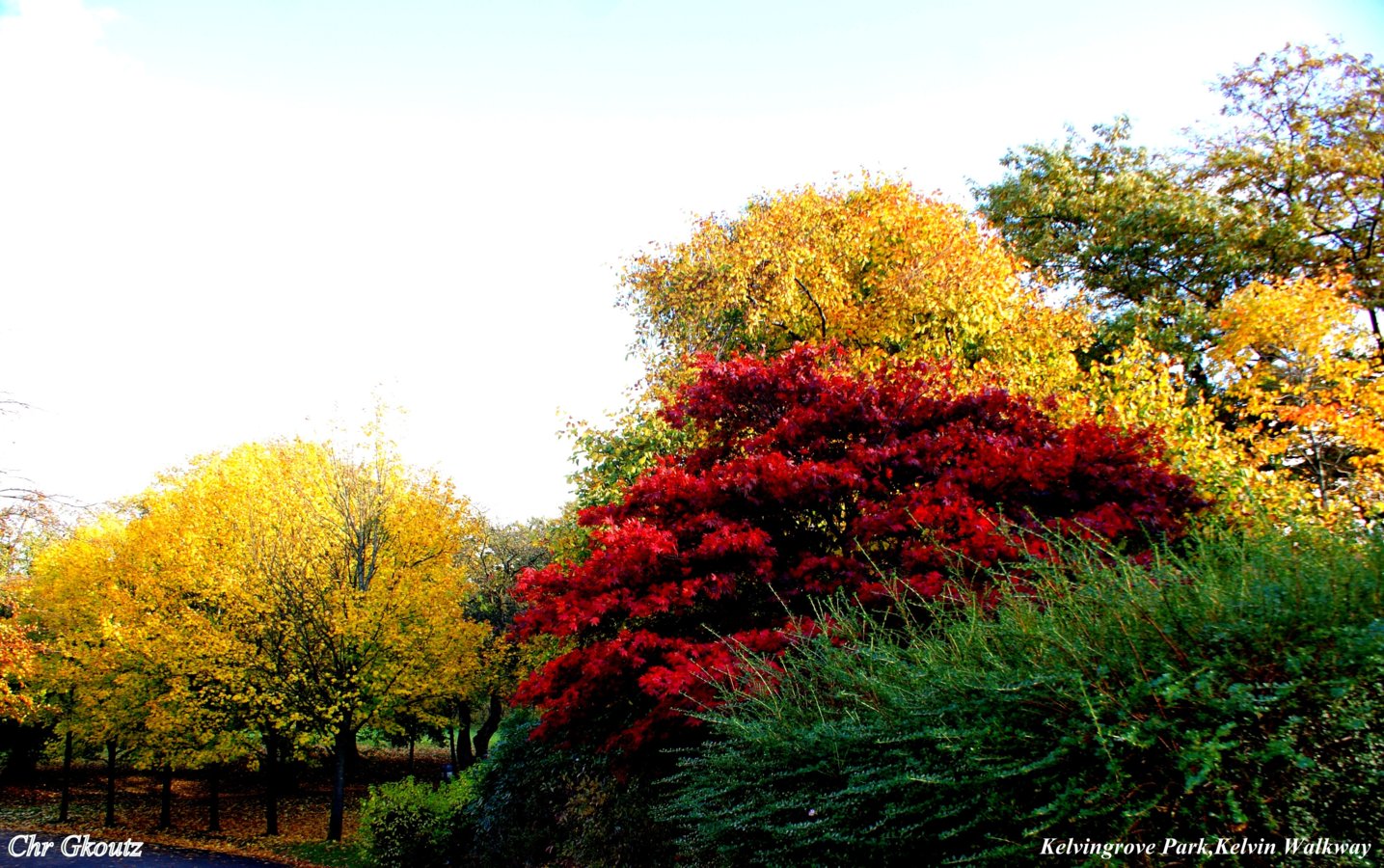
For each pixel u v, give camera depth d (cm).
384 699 1527
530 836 876
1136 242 1833
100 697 1627
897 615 548
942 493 619
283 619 1502
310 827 1880
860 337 1409
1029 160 2073
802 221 1445
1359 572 322
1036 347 1360
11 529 1055
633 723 646
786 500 663
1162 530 549
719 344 1420
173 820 1981
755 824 417
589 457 1303
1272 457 1034
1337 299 1120
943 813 338
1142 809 289
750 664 504
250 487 1565
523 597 684
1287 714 292
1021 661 360
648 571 632
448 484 1731
